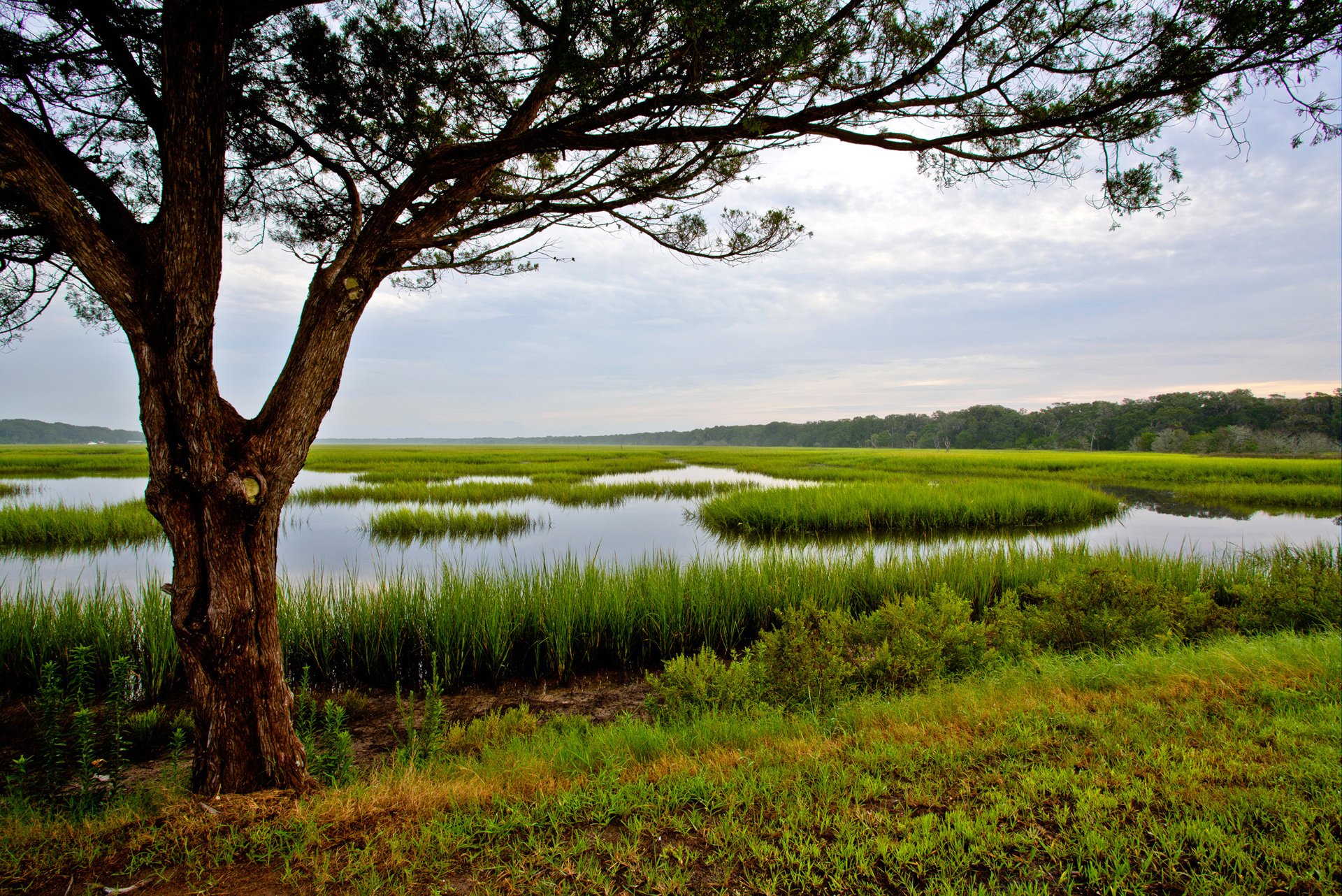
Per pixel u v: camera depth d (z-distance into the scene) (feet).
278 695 11.42
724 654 24.22
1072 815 9.64
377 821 10.20
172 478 9.98
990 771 11.03
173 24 8.89
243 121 13.56
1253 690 13.74
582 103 11.54
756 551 41.52
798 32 9.97
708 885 8.44
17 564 38.91
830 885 8.34
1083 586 21.99
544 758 13.06
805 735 13.41
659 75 10.69
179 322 9.47
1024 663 17.52
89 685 19.24
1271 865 8.43
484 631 22.35
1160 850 8.82
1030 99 11.96
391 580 27.14
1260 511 68.80
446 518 55.16
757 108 11.14
